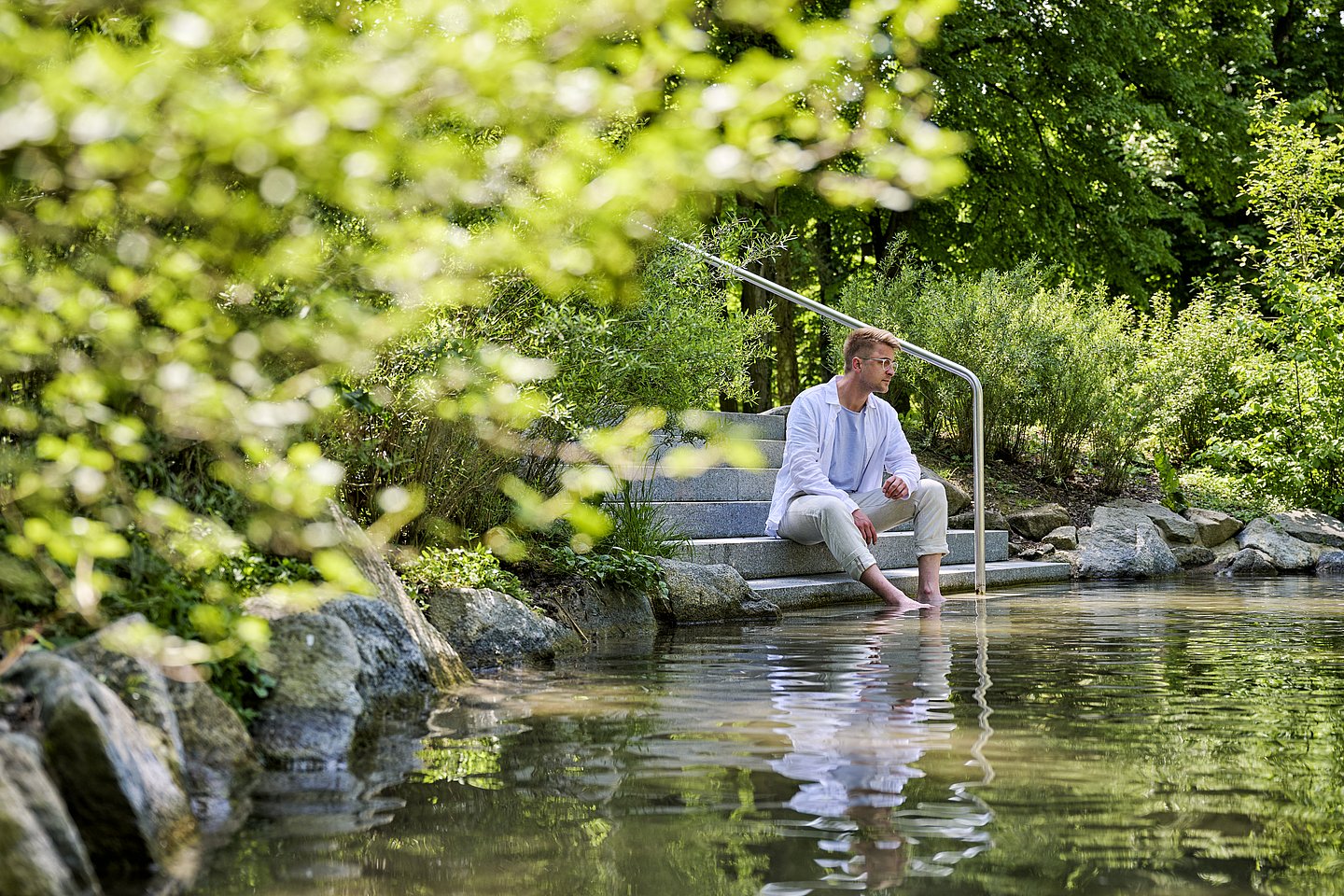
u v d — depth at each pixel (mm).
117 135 2590
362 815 3381
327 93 2697
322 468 3365
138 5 3080
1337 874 2822
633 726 4637
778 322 23578
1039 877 2811
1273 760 3973
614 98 2824
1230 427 18547
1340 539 15867
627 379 8898
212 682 4316
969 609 9430
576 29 2797
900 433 10844
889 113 2877
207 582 4617
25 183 3504
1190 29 27188
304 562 5559
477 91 2773
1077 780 3709
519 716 4891
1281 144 18625
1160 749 4148
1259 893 2697
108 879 2844
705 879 2807
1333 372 17188
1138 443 17250
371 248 4066
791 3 2889
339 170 2787
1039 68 24031
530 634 6914
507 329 7082
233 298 3846
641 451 3211
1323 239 18234
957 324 16484
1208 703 5059
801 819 3291
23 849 2537
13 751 2768
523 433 7570
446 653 5934
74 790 2959
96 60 2555
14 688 3180
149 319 4027
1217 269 29875
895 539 12000
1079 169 25594
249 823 3299
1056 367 16344
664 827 3225
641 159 2857
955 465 16391
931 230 25719
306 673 4664
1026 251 26250
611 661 6609
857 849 3018
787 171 2914
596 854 2994
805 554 10914
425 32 2871
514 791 3621
